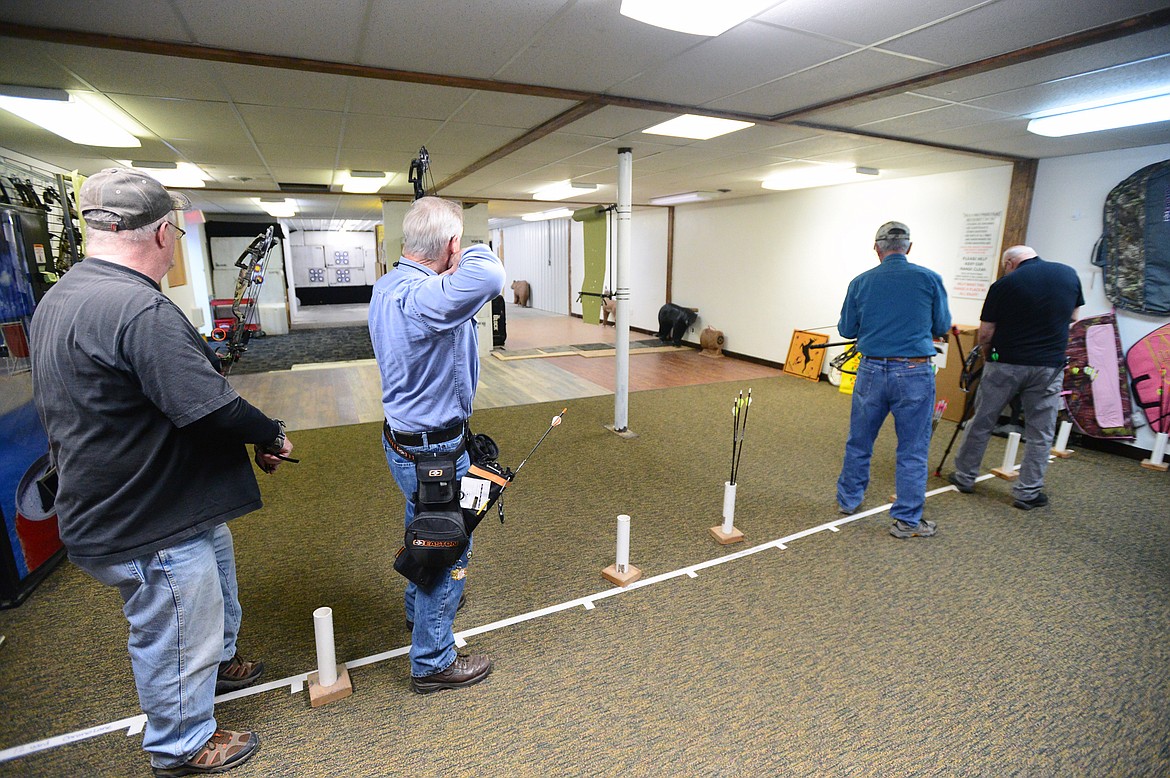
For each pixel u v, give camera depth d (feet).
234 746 4.96
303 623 7.02
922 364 8.77
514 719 5.51
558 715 5.56
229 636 5.73
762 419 16.17
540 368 23.58
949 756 5.08
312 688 5.74
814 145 13.28
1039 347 9.64
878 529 9.52
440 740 5.26
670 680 6.04
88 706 5.66
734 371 23.30
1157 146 12.85
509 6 5.98
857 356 18.99
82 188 4.09
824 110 10.23
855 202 20.12
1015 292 9.68
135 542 4.11
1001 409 10.36
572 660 6.34
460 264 4.55
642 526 9.61
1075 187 14.37
